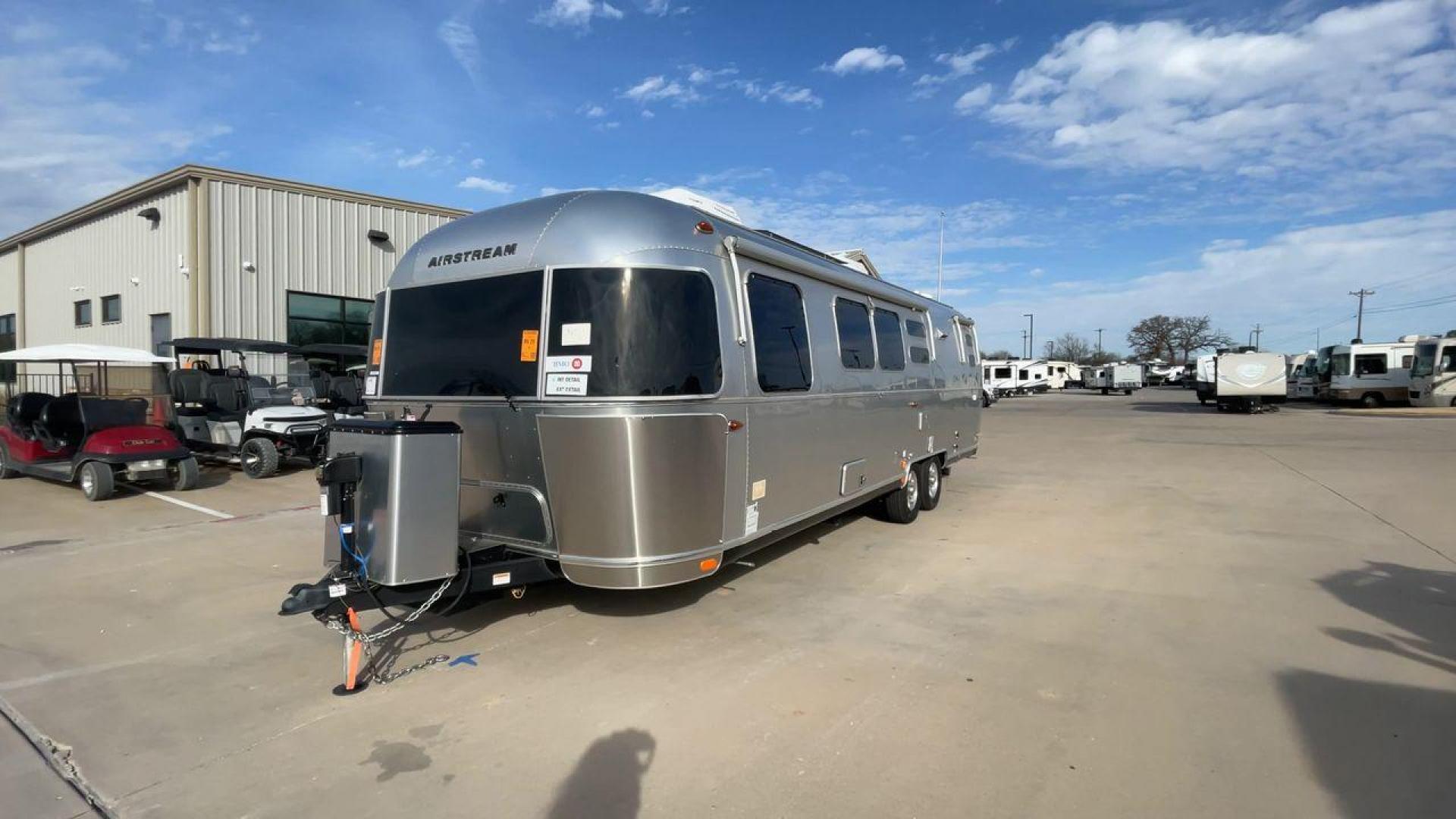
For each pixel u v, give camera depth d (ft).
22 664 15.29
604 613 18.13
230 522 28.86
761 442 17.61
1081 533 27.35
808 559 23.49
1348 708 13.19
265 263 55.93
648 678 14.47
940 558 23.65
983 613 18.39
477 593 15.83
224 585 20.67
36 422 36.50
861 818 10.02
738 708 13.21
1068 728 12.50
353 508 14.60
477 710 13.19
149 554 24.00
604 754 11.69
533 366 15.38
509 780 10.98
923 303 30.17
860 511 30.86
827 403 21.06
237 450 39.96
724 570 22.12
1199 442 61.16
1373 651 15.88
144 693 13.94
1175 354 301.84
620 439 14.56
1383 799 10.44
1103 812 10.14
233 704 13.48
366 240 62.34
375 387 18.35
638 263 14.97
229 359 47.52
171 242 56.59
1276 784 10.81
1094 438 66.08
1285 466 45.73
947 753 11.69
